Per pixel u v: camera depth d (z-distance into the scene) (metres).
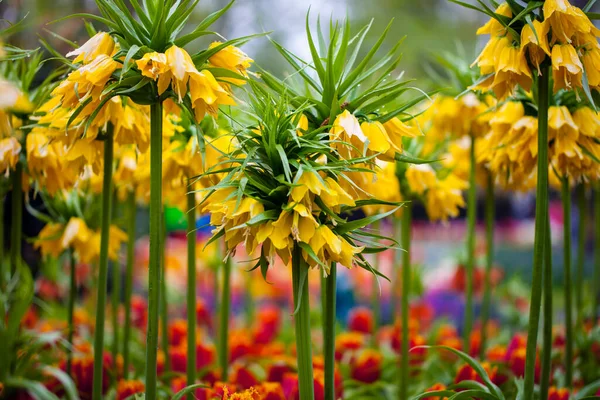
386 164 2.26
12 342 1.96
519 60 1.92
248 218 1.84
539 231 1.96
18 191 2.12
